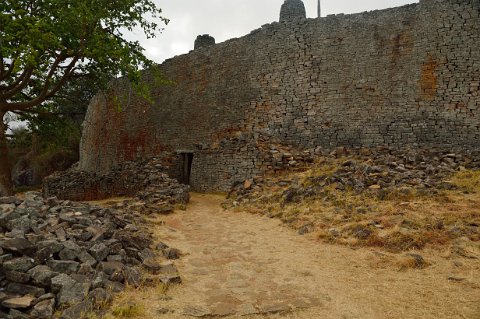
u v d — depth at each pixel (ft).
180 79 93.91
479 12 58.49
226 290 21.56
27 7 51.80
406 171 46.01
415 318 17.65
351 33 68.08
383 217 32.37
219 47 86.07
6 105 53.11
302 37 72.90
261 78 77.05
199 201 57.82
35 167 142.72
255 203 47.93
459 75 58.54
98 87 69.67
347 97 66.64
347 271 24.06
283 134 71.77
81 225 26.68
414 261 23.97
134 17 56.24
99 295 18.25
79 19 48.16
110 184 78.64
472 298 19.12
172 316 17.93
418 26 62.39
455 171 45.14
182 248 30.09
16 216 24.93
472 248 25.20
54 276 18.76
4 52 44.70
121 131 108.06
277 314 18.61
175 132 92.22
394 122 62.03
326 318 18.10
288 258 27.32
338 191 42.50
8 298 17.11
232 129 79.92
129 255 24.89
